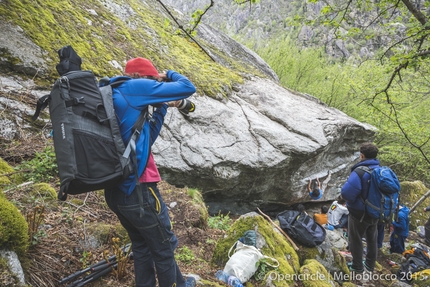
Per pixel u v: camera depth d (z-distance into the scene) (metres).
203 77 7.11
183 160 5.49
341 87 13.08
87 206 3.39
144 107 1.92
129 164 1.79
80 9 6.39
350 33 5.21
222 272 3.19
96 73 5.32
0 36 4.52
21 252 2.30
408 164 12.17
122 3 7.94
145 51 6.72
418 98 8.44
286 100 7.98
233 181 6.01
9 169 3.52
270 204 7.23
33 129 4.27
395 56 5.10
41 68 4.70
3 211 2.23
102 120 1.75
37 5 5.42
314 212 7.86
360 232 4.34
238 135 6.25
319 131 7.05
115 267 2.65
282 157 6.27
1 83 4.30
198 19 3.61
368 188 4.11
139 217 1.90
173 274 2.12
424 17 4.70
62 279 2.41
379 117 9.97
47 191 3.30
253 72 9.32
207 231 4.38
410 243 7.08
